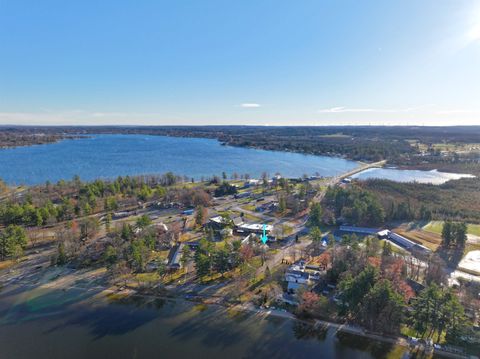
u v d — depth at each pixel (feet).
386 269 356.38
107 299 359.46
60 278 402.11
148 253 444.96
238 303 349.00
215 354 279.08
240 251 427.33
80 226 539.70
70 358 274.77
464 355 271.90
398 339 293.43
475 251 462.19
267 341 294.66
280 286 372.79
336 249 419.74
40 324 317.42
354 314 319.06
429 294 292.81
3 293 370.12
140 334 303.48
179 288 378.53
